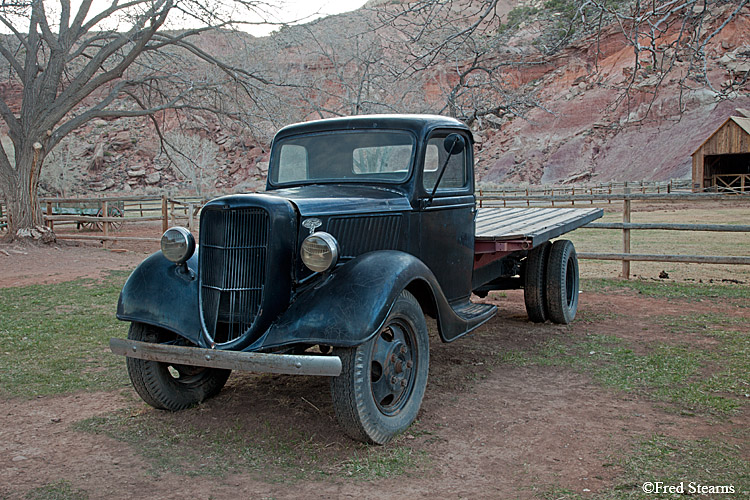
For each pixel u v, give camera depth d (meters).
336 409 3.50
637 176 63.81
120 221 16.41
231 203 3.70
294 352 3.90
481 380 4.84
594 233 18.75
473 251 5.46
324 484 3.13
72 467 3.36
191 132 73.25
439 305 4.18
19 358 5.56
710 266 11.72
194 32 17.92
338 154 4.84
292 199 3.86
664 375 4.79
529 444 3.58
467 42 7.10
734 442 3.52
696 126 64.56
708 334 6.06
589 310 7.51
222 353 3.49
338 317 3.45
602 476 3.14
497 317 7.30
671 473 3.15
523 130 81.00
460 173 5.21
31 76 16.33
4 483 3.16
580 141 74.06
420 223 4.58
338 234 3.97
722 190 40.06
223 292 3.74
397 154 4.62
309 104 21.14
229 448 3.61
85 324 6.91
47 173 59.78
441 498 2.96
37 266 12.48
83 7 16.78
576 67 81.56
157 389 4.13
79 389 4.75
